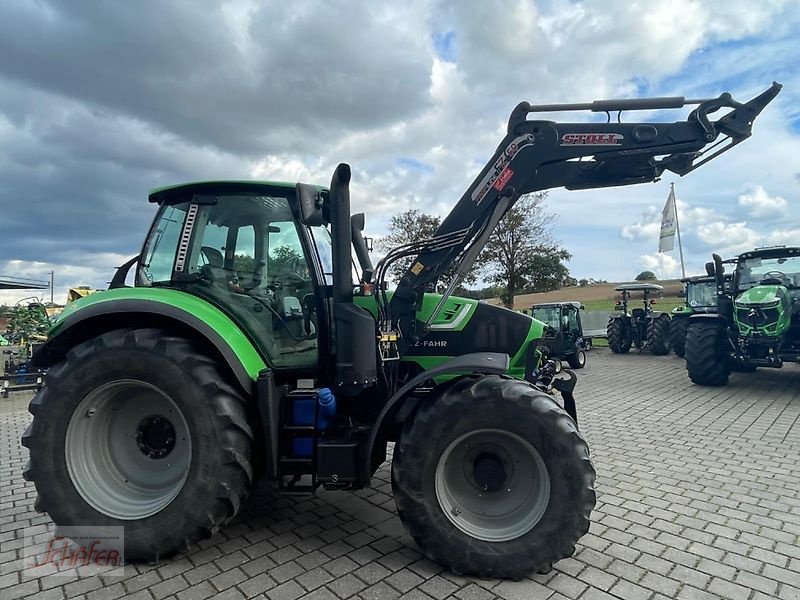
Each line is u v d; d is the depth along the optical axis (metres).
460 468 2.82
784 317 7.60
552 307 12.67
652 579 2.60
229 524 3.31
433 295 3.53
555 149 3.32
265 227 3.43
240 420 2.81
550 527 2.56
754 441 5.09
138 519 2.79
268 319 3.36
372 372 3.01
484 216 3.34
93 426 2.94
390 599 2.45
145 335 2.86
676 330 12.66
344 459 2.88
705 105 3.31
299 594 2.49
